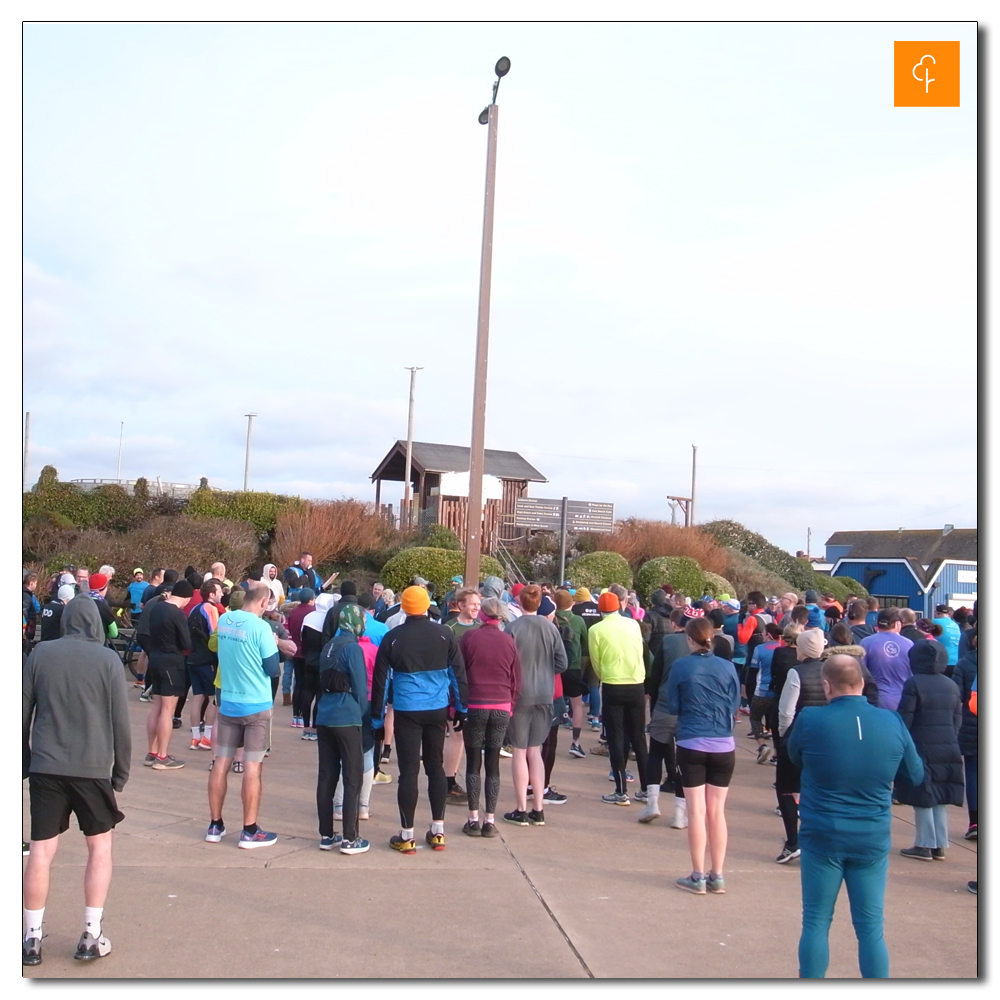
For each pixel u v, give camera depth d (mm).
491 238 12906
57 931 5090
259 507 27547
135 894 5707
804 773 4496
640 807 8719
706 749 6254
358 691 6719
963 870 7035
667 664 8141
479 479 12617
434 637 6977
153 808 7789
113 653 4777
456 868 6551
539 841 7371
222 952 4895
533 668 7797
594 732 13000
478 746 7480
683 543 28609
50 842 4684
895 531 52969
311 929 5258
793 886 6477
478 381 12758
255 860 6512
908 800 7211
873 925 4297
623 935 5391
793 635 8266
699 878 6238
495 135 12992
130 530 26500
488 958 4965
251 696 6789
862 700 4453
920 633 9391
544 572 26297
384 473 36812
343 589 8266
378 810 8195
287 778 9188
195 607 10609
